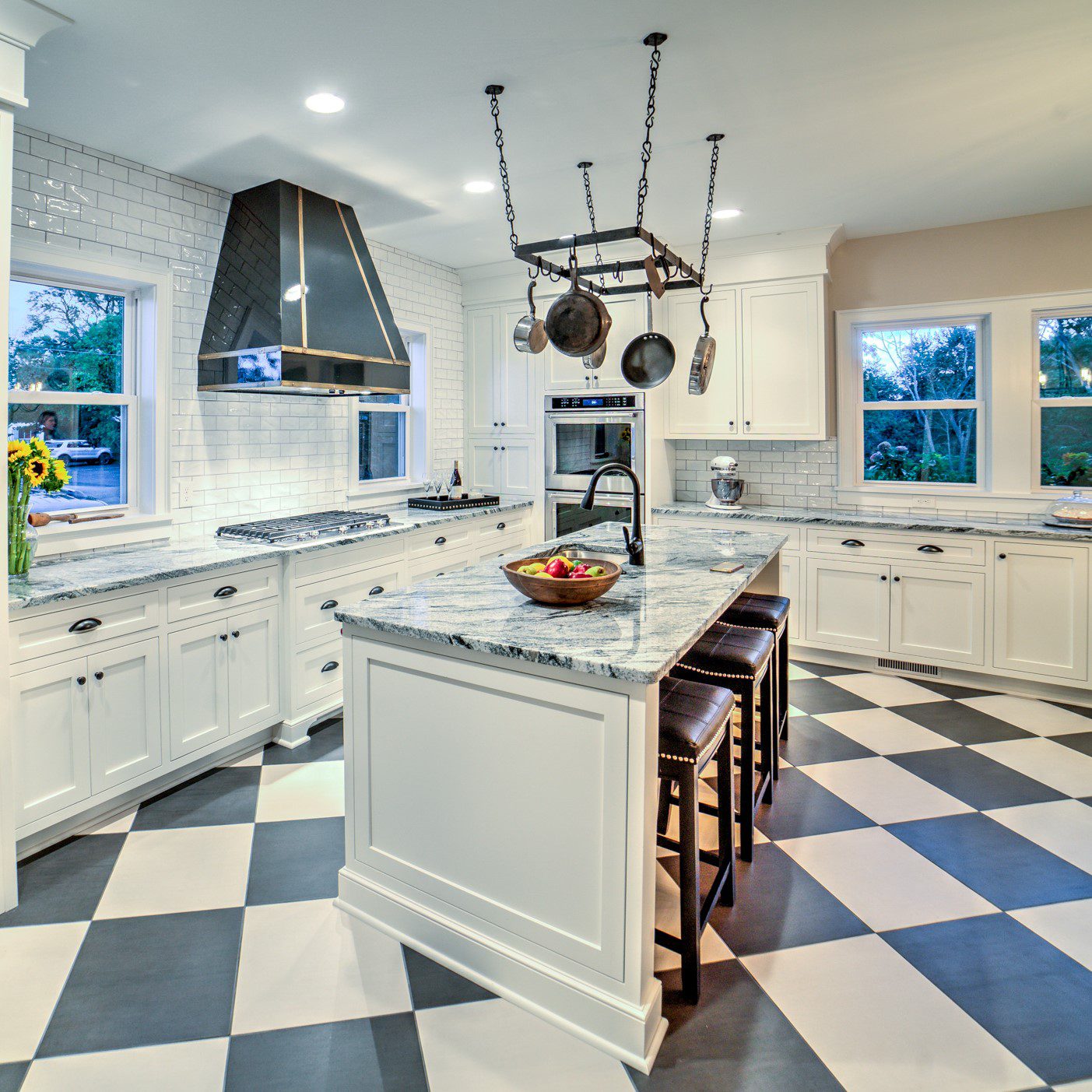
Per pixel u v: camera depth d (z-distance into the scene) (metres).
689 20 2.24
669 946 1.85
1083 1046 1.69
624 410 4.91
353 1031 1.74
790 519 4.55
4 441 2.12
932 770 3.10
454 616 2.06
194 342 3.54
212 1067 1.63
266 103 2.74
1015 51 2.42
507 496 5.46
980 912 2.17
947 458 4.65
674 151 3.23
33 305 3.03
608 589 2.21
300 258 3.46
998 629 4.00
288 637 3.36
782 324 4.64
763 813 2.75
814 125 2.98
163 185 3.37
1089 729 3.52
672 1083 1.60
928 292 4.50
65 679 2.46
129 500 3.37
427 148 3.16
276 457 4.02
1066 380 4.27
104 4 2.10
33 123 2.85
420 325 5.07
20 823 2.35
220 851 2.50
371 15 2.19
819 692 4.05
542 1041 1.72
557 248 2.62
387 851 2.12
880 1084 1.59
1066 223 4.12
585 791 1.72
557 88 2.66
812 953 2.00
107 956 1.98
